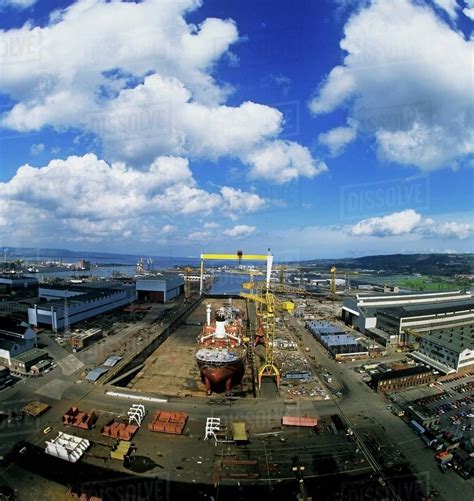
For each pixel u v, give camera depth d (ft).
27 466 130.82
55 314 310.65
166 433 154.81
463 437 156.35
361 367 244.22
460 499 120.57
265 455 141.49
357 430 160.97
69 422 159.12
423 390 206.39
